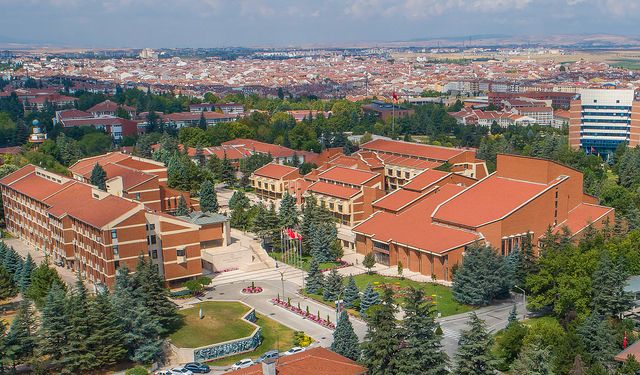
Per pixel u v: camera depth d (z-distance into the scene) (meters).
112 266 184.50
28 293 177.12
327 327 166.25
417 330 125.69
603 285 154.88
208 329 158.75
